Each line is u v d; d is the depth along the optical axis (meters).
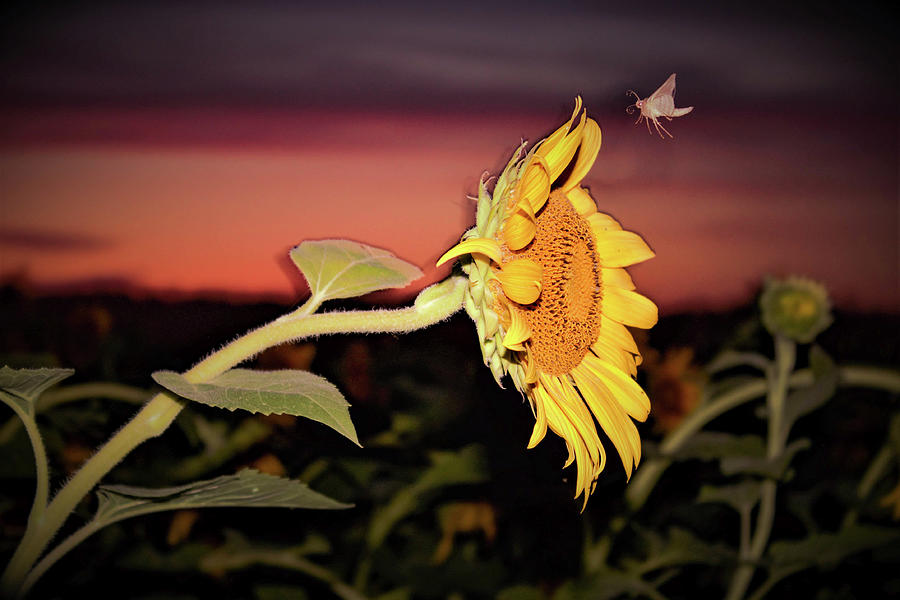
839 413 1.05
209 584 0.81
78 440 0.79
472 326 0.95
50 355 0.85
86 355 0.89
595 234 0.61
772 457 0.90
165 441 0.82
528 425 0.92
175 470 0.79
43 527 0.44
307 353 0.90
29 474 0.75
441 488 0.85
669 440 0.92
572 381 0.59
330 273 0.50
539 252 0.57
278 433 0.84
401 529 0.87
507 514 0.89
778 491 0.98
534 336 0.56
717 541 0.95
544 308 0.56
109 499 0.45
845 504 0.95
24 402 0.44
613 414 0.58
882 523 0.93
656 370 0.99
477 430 0.92
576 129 0.55
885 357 1.13
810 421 1.05
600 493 0.90
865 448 1.03
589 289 0.58
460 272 0.51
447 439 0.89
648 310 0.61
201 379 0.44
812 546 0.87
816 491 0.98
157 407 0.45
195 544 0.80
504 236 0.51
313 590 0.85
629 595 0.87
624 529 0.93
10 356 0.84
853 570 0.95
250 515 0.84
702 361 1.01
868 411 1.04
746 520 0.90
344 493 0.85
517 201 0.51
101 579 0.77
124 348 0.91
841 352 1.14
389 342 0.94
